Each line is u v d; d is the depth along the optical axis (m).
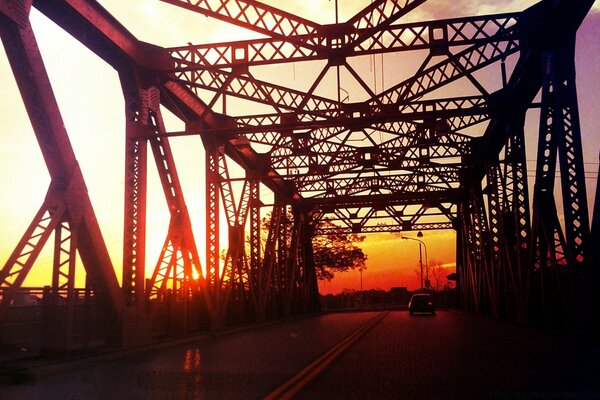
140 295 19.66
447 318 40.03
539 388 10.12
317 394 9.72
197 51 21.84
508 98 23.64
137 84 20.94
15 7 13.99
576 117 19.64
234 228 30.27
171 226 22.41
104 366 14.36
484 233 40.50
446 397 9.37
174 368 13.66
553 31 19.75
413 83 22.33
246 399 9.33
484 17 20.67
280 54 21.34
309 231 55.34
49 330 15.38
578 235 19.14
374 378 11.50
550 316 22.41
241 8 20.28
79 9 17.11
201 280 25.03
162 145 22.14
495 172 33.78
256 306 34.97
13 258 13.58
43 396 9.80
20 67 14.55
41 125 15.03
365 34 20.58
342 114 24.98
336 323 35.75
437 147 34.34
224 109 26.39
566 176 19.48
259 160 35.12
